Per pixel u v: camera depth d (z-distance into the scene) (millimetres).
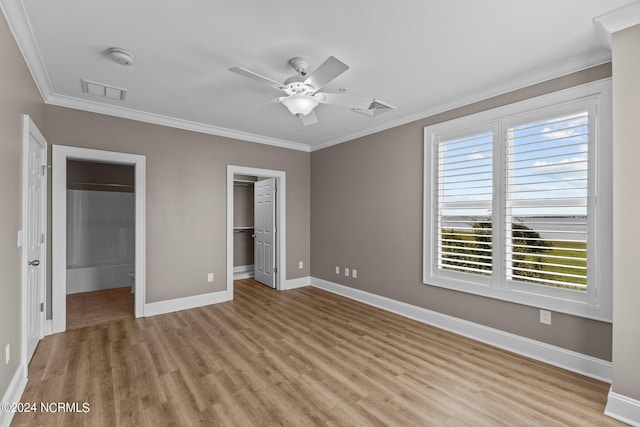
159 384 2219
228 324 3432
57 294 3135
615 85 1868
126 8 1812
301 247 5238
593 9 1817
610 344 2256
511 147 2791
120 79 2752
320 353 2727
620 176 1853
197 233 4102
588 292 2336
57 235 3127
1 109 1712
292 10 1835
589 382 2256
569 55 2348
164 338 3031
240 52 2314
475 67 2535
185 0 1743
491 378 2316
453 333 3199
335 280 4801
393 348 2832
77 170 5055
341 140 4648
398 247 3818
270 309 3977
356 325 3416
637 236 1799
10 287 1888
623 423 1817
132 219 5559
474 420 1854
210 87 2924
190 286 4043
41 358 2582
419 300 3576
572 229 2420
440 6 1794
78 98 3182
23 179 2145
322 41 2168
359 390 2160
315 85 2225
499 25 1979
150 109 3516
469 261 3082
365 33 2068
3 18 1725
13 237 1948
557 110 2506
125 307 4035
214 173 4250
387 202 3959
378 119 3826
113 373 2359
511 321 2791
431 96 3117
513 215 2781
